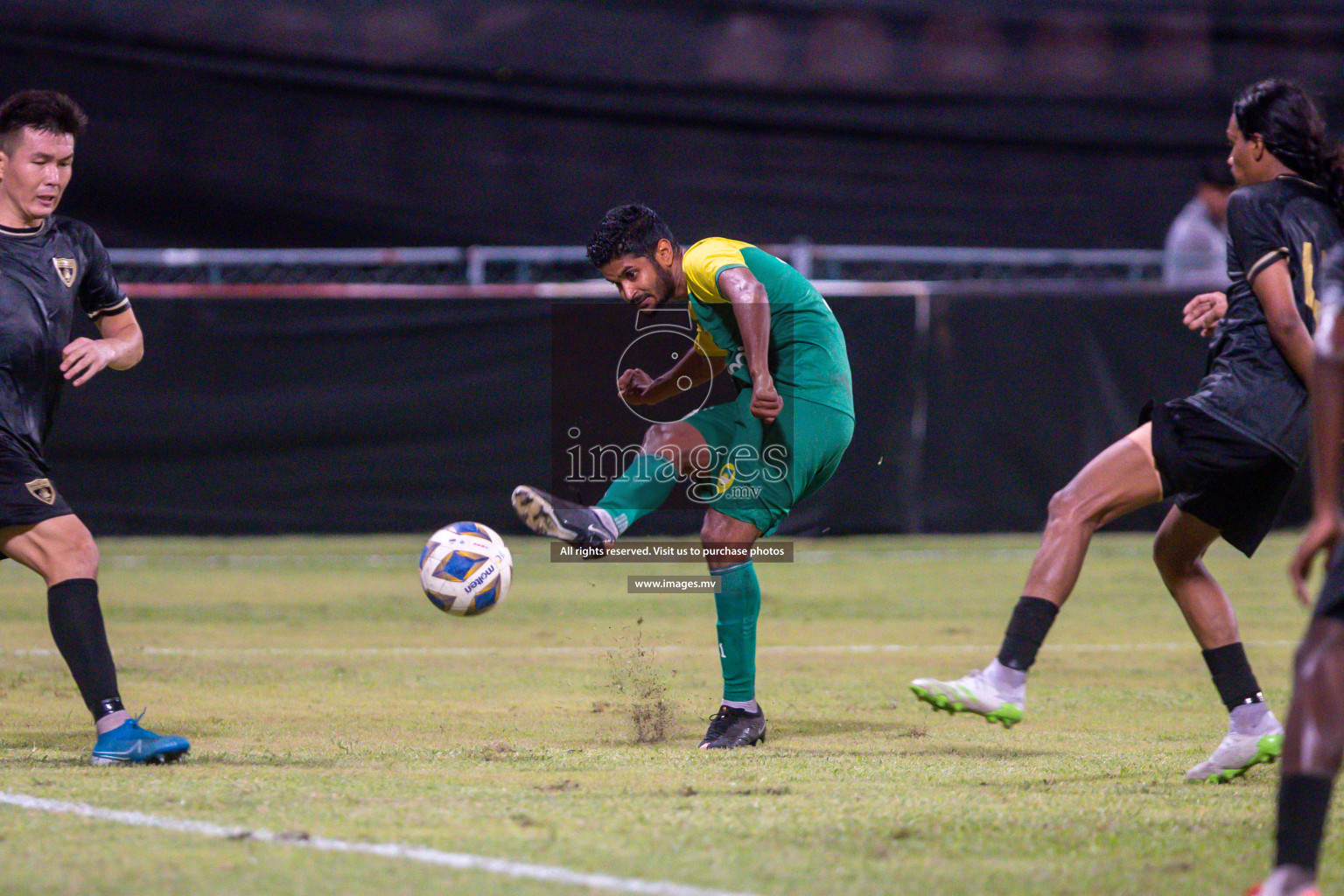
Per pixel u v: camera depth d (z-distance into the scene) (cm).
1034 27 5394
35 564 1630
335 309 4331
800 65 5325
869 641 2892
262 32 5006
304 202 5072
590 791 1430
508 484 4388
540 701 2162
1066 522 1495
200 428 4297
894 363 4447
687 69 5278
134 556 4206
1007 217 5419
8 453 1599
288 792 1413
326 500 4347
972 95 5384
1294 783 995
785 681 2395
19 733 1847
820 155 5350
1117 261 4997
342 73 5072
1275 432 1473
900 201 5381
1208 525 1576
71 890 1068
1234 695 1555
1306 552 1010
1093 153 5419
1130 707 2147
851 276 5341
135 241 4972
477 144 5169
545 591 3684
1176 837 1241
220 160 5009
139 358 1777
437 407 4362
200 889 1071
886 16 5350
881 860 1161
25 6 4859
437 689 2281
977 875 1120
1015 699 1461
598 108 5238
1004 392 4497
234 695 2202
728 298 1728
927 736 1878
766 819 1300
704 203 5312
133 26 4919
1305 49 5472
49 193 1638
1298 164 1488
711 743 1764
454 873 1113
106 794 1397
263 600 3431
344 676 2414
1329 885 1104
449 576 1828
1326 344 1010
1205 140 5447
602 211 5247
